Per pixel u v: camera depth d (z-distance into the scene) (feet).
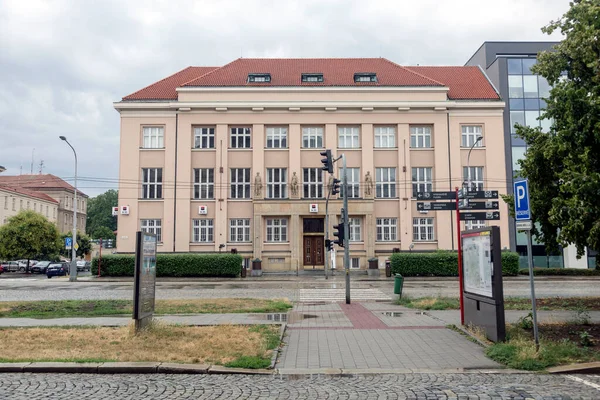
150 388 22.36
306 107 128.98
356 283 96.43
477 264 34.63
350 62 145.89
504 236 127.44
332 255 119.85
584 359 26.76
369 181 126.82
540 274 114.73
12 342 31.58
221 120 129.39
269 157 129.80
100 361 26.50
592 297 58.03
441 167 128.77
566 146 36.50
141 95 133.59
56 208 270.87
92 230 329.11
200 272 113.39
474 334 34.14
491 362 27.25
